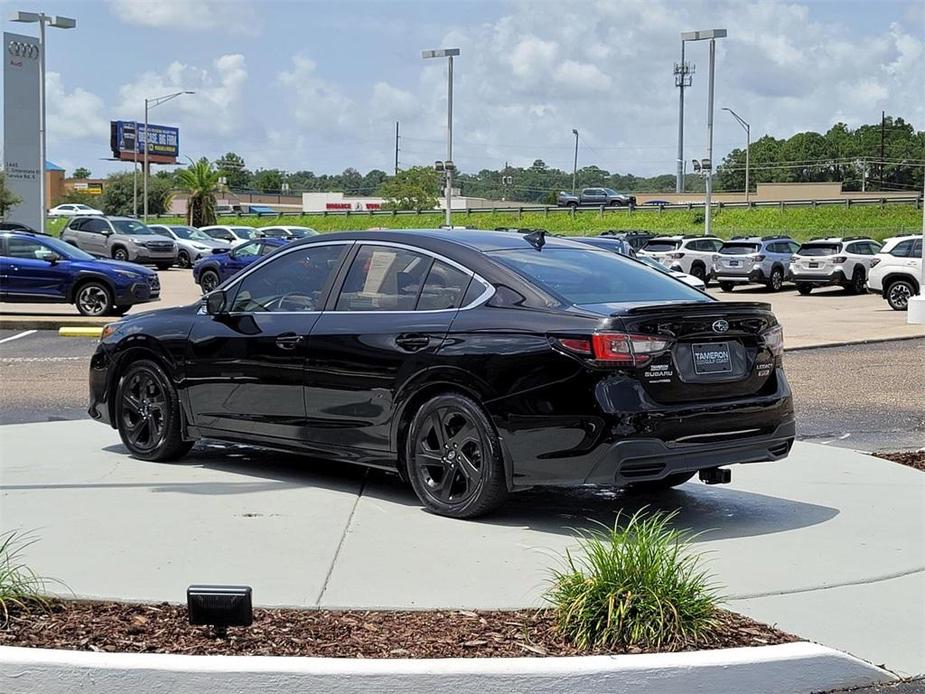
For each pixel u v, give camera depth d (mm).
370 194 178625
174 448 8625
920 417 11750
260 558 6066
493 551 6281
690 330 6738
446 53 52531
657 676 4457
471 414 6898
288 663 4383
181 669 4352
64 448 9289
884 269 28188
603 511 7387
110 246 44625
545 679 4387
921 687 4664
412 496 7676
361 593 5473
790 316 25812
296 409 7816
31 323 21250
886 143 151000
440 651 4672
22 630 4820
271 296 8133
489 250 7363
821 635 5117
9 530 6586
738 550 6449
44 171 48938
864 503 7645
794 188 90625
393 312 7426
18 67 48219
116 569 5805
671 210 72875
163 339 8516
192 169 76500
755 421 7016
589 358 6512
